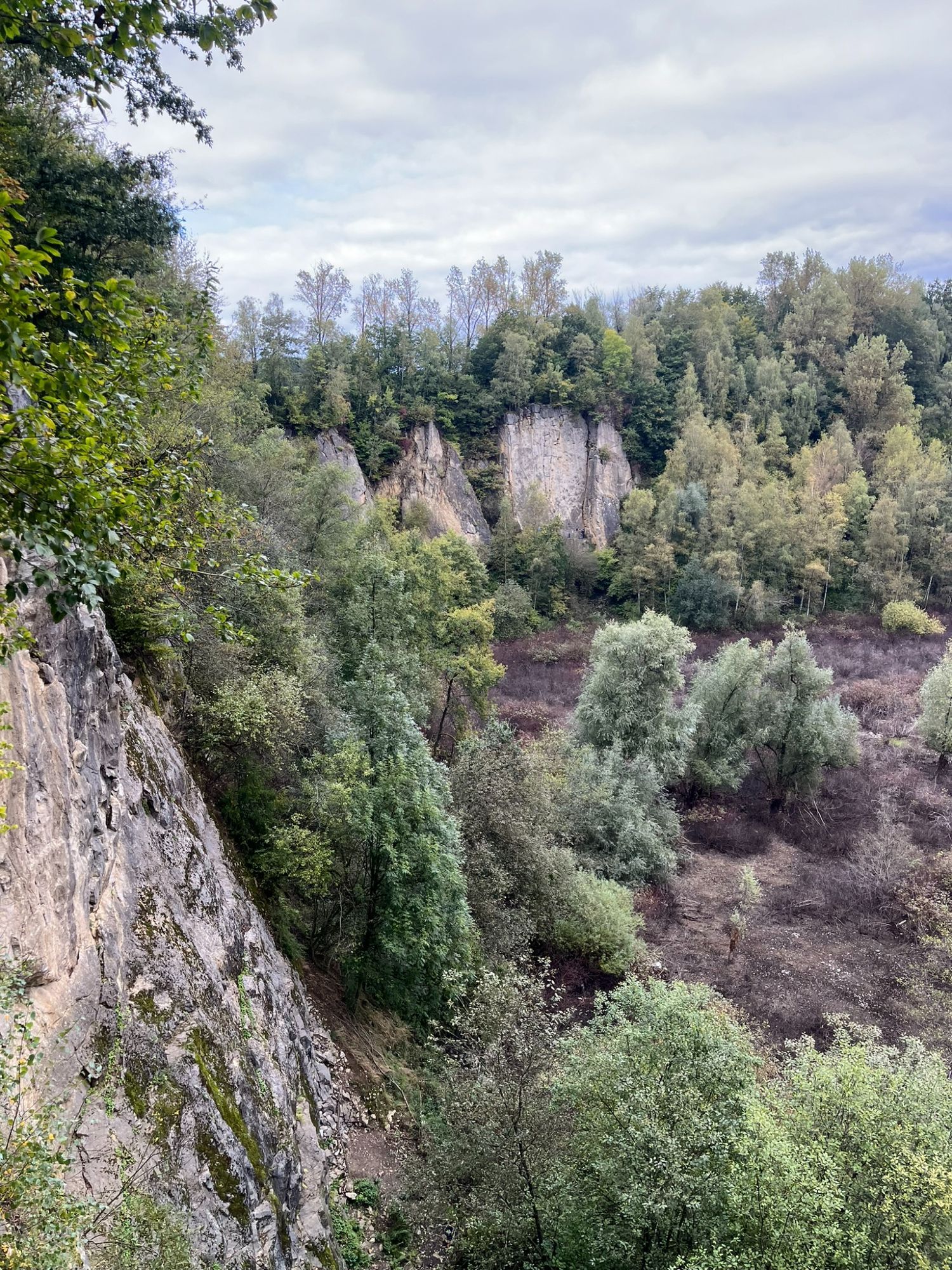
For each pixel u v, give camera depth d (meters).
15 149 16.45
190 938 10.15
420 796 16.31
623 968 21.84
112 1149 6.91
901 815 32.88
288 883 15.70
